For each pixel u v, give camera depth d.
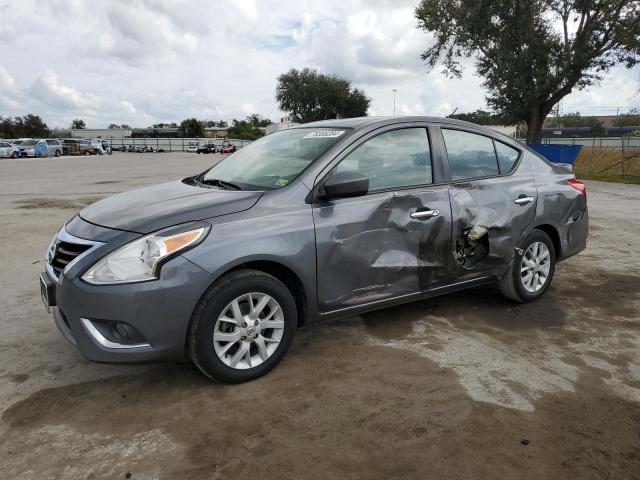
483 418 2.91
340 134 3.82
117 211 3.38
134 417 2.93
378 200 3.70
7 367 3.53
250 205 3.29
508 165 4.61
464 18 24.23
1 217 9.55
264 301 3.26
